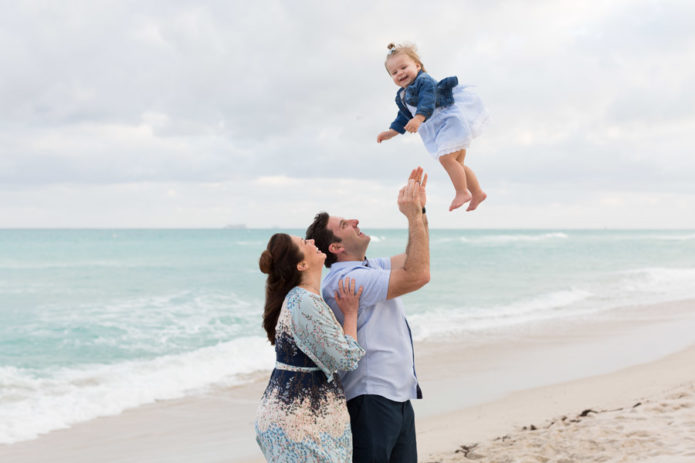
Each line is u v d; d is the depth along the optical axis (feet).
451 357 35.65
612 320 48.11
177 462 20.11
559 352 36.29
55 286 76.64
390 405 9.25
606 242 237.45
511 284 78.54
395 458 9.59
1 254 148.56
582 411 21.80
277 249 9.26
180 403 27.81
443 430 21.39
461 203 11.37
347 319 9.21
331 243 9.89
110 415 26.11
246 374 32.91
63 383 31.12
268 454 8.76
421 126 11.72
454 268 105.09
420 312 54.75
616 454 15.75
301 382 8.70
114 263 119.34
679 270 97.25
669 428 17.58
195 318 51.42
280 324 8.93
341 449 8.74
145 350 38.99
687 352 34.45
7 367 34.22
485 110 11.48
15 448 22.08
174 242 244.83
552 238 296.71
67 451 21.63
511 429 20.57
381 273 9.25
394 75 11.98
